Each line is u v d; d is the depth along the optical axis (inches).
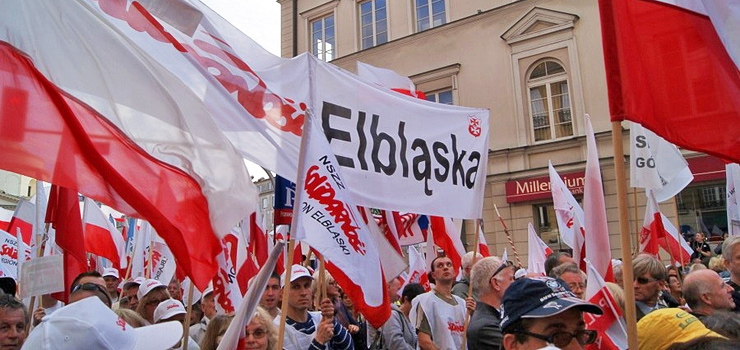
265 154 142.5
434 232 247.1
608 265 146.5
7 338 108.9
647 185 237.5
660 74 116.3
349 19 754.8
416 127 184.9
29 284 146.3
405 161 178.2
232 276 193.3
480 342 141.9
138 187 119.8
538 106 605.0
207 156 128.0
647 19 118.7
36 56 115.3
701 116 116.2
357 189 164.6
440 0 689.6
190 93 128.7
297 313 166.7
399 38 698.8
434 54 673.0
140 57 125.6
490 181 611.8
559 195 300.0
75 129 115.9
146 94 124.7
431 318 190.9
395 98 181.3
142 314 188.9
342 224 121.9
